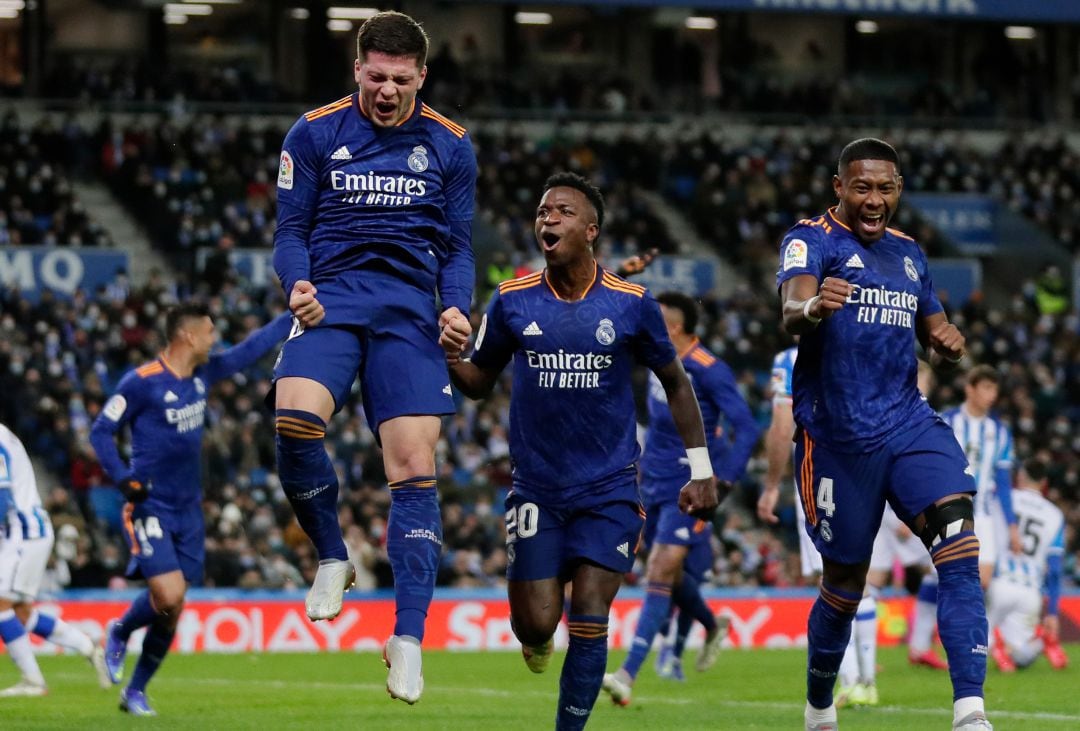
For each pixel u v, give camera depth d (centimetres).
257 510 4178
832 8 7481
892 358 1404
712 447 2316
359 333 1289
